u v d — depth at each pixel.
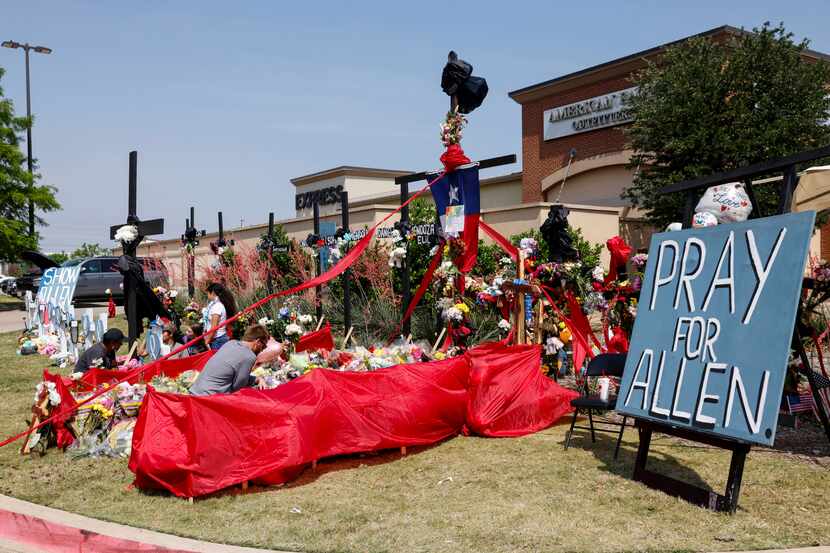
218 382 6.11
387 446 6.49
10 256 30.08
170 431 5.54
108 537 4.56
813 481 5.47
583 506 5.06
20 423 7.98
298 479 5.92
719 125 16.94
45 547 4.84
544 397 7.70
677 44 19.44
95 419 6.84
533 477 5.80
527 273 8.86
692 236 5.53
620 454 6.45
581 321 8.89
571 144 24.22
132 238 10.02
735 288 5.05
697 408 5.06
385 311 13.52
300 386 6.18
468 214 8.54
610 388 8.84
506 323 9.07
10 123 29.77
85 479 5.93
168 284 20.88
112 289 26.23
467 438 7.25
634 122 20.25
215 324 9.34
